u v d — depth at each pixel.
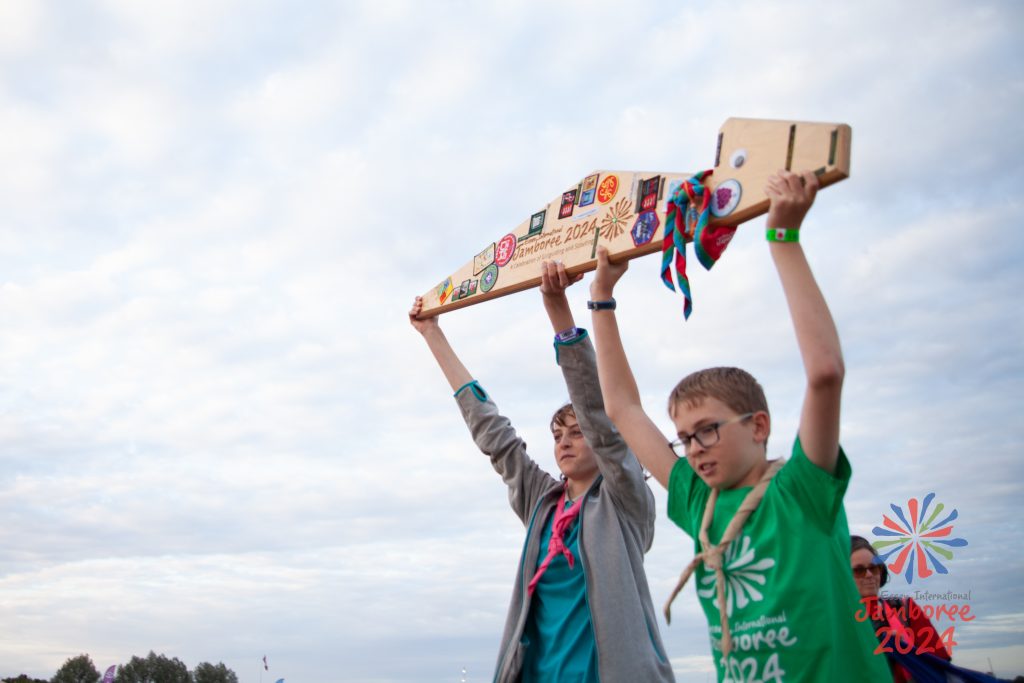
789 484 2.47
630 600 3.92
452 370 4.88
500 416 4.88
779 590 2.41
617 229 3.45
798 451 2.48
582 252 3.63
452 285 4.57
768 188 2.59
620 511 4.14
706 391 2.65
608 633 3.84
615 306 3.39
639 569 4.09
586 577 3.98
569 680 3.91
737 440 2.61
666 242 3.08
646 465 3.05
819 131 2.63
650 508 4.23
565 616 4.07
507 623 4.28
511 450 4.80
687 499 2.85
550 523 4.45
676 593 2.59
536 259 3.93
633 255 3.36
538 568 4.30
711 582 2.64
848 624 2.38
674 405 2.71
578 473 4.39
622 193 3.48
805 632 2.35
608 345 3.30
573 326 3.95
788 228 2.54
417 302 4.85
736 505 2.62
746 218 2.84
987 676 3.56
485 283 4.29
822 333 2.40
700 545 2.73
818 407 2.38
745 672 2.45
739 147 2.89
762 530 2.52
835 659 2.33
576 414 4.02
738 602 2.52
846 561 2.48
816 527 2.42
